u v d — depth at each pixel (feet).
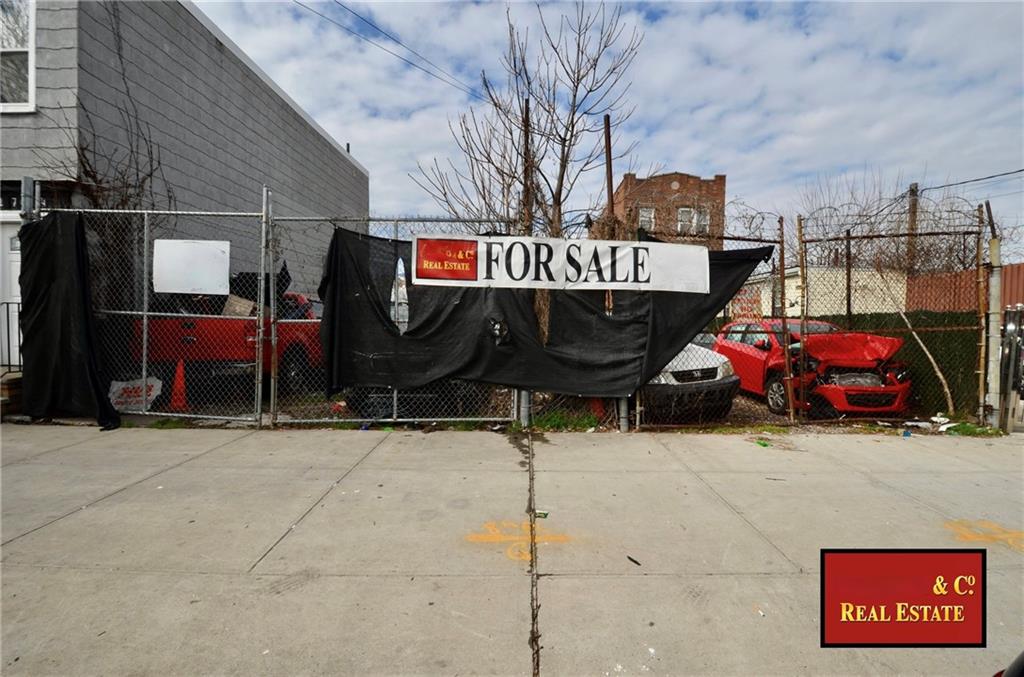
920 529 12.51
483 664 7.92
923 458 18.10
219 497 14.10
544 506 13.69
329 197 54.44
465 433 20.85
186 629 8.68
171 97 32.17
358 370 21.11
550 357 21.02
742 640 8.53
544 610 9.26
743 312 29.22
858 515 13.30
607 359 21.04
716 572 10.55
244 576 10.25
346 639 8.45
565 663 7.97
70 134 25.81
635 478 15.83
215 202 36.42
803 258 22.84
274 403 21.63
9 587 9.80
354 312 21.01
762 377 26.91
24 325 21.94
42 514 12.96
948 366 24.20
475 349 20.89
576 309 21.12
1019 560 11.18
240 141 39.29
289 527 12.34
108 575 10.23
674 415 22.06
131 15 29.01
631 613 9.20
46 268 21.77
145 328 21.91
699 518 13.05
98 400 21.48
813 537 12.07
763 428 21.94
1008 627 8.99
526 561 10.93
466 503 13.83
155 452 18.12
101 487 14.76
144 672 7.71
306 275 49.44
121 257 26.61
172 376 25.00
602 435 20.80
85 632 8.58
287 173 46.11
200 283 21.52
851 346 24.30
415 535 12.00
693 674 7.77
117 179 28.07
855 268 34.14
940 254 29.68
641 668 7.88
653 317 20.94
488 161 26.81
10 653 8.07
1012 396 21.54
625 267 20.90
